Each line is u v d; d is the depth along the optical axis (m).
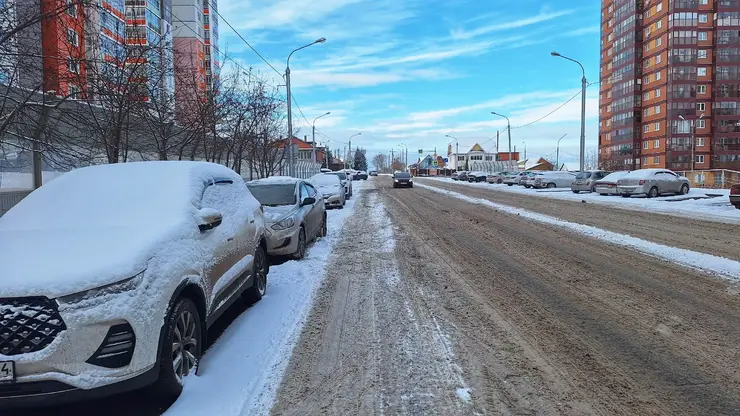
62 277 3.34
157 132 12.41
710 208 18.81
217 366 4.50
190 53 15.59
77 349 3.25
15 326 3.22
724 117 80.06
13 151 9.51
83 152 10.14
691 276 7.70
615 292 6.85
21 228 4.16
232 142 18.59
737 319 5.62
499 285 7.37
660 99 82.88
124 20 10.48
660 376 4.18
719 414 3.55
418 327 5.53
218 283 4.93
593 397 3.83
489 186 46.75
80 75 8.59
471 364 4.50
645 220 15.48
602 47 101.12
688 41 79.81
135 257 3.65
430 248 10.72
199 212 4.71
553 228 13.85
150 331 3.55
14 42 6.74
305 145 101.12
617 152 93.94
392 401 3.84
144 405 3.80
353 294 6.98
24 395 3.20
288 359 4.67
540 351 4.77
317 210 11.94
